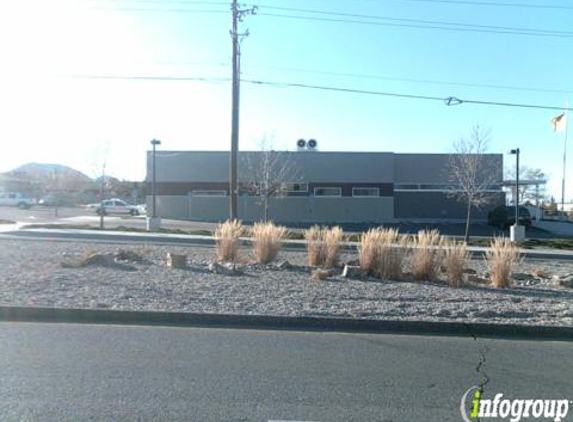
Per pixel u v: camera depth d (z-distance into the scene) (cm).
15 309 835
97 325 806
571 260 2138
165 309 862
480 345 759
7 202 6194
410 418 496
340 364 648
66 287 1018
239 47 2664
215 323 834
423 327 827
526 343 779
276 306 916
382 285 1195
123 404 505
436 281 1293
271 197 4516
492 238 3184
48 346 688
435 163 4753
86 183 9000
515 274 1442
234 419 479
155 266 1355
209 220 4516
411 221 4619
